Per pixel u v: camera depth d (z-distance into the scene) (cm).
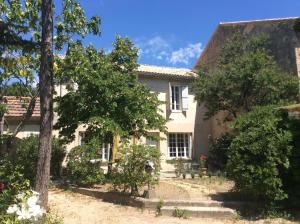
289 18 2381
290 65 2323
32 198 696
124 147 1392
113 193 1387
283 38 2388
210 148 2442
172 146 2547
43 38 1112
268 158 1180
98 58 1722
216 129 2612
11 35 1238
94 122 1623
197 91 2227
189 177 1955
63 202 1348
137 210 1254
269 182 1165
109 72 1686
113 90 1661
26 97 1830
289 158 1195
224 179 1825
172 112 2542
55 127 1747
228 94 2134
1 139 1584
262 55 2120
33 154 1698
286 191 1205
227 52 2427
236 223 1132
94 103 1667
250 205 1251
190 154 2566
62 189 1580
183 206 1252
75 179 1672
